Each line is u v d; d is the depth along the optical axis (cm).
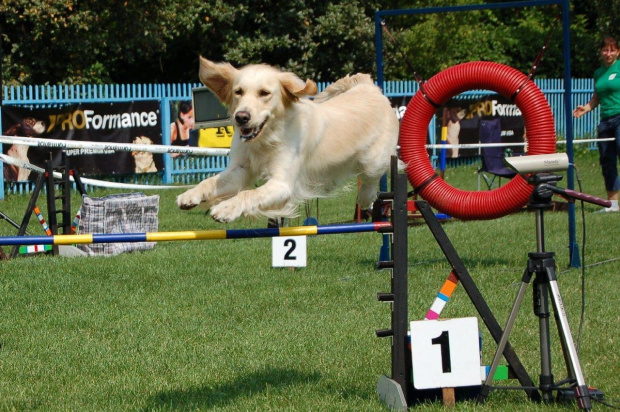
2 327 736
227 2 2728
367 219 1309
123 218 1147
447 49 3058
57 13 2347
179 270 986
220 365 625
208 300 835
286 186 634
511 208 771
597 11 3353
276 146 651
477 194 790
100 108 1923
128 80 3086
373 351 653
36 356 654
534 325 723
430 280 915
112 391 568
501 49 3294
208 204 634
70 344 686
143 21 2528
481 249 1115
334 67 2808
